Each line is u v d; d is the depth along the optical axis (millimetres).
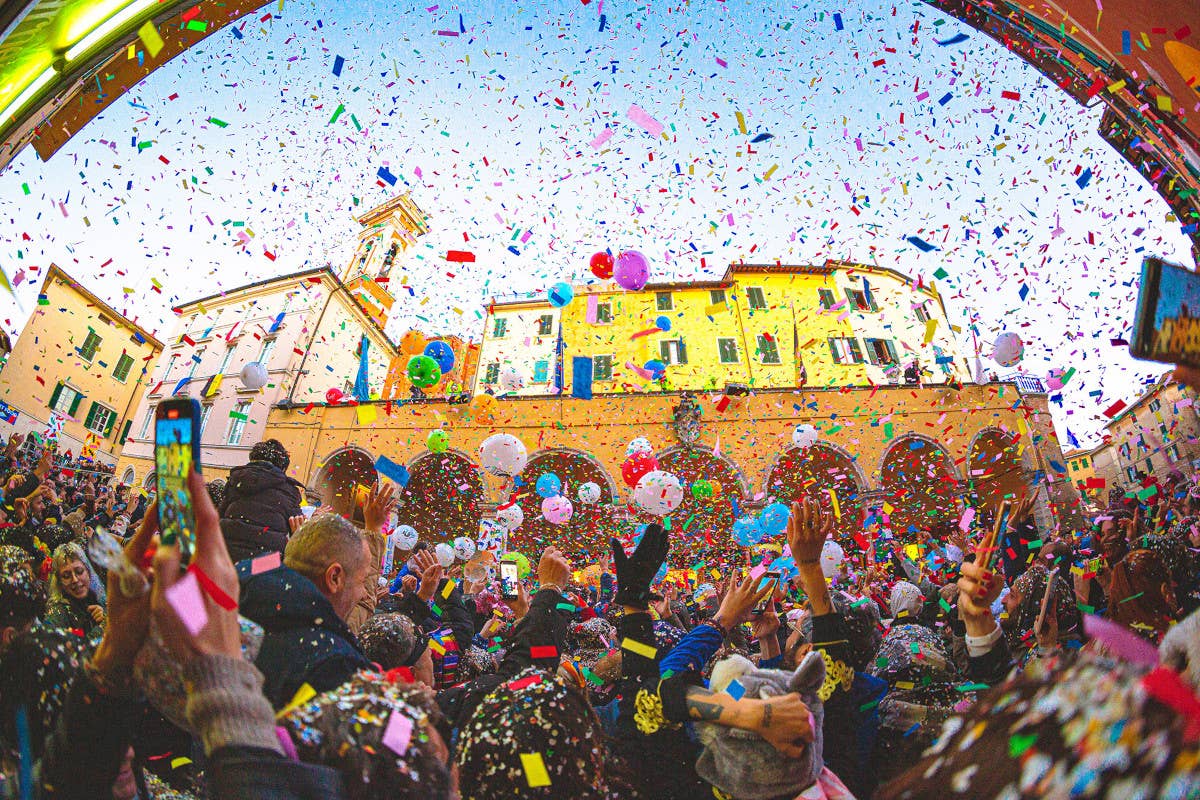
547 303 26969
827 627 1997
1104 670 532
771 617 3105
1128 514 6012
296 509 3482
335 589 1924
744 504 19500
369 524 2824
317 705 1061
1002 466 20250
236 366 26031
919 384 20531
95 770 970
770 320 24984
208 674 822
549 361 25609
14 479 6117
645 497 7477
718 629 2092
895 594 4215
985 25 8844
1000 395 20172
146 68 7535
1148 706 462
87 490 9805
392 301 31547
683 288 25984
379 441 21344
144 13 7059
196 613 795
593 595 10719
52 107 6953
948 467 19453
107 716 966
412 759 1017
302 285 27469
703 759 1783
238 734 795
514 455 8156
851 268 25672
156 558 817
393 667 2416
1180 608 3354
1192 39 5758
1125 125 8102
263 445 3672
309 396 25406
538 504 23188
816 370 23938
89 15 6379
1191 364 720
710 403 21047
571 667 2246
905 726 2336
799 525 2061
